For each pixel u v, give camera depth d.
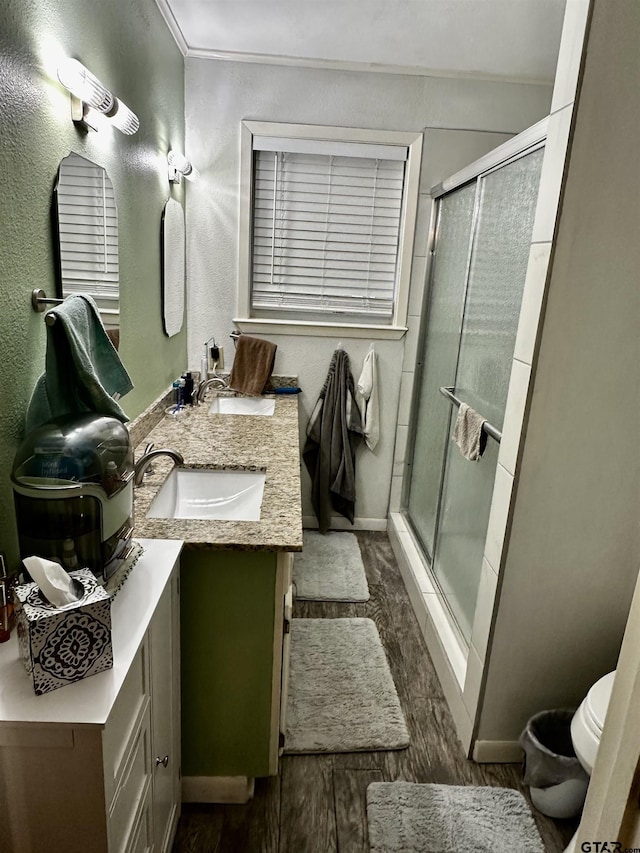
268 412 2.89
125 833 0.97
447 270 2.64
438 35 2.35
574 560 1.63
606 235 1.38
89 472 1.04
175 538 1.38
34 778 0.84
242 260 2.93
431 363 2.87
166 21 2.26
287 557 1.47
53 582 0.86
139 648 0.98
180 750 1.51
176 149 2.54
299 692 2.02
